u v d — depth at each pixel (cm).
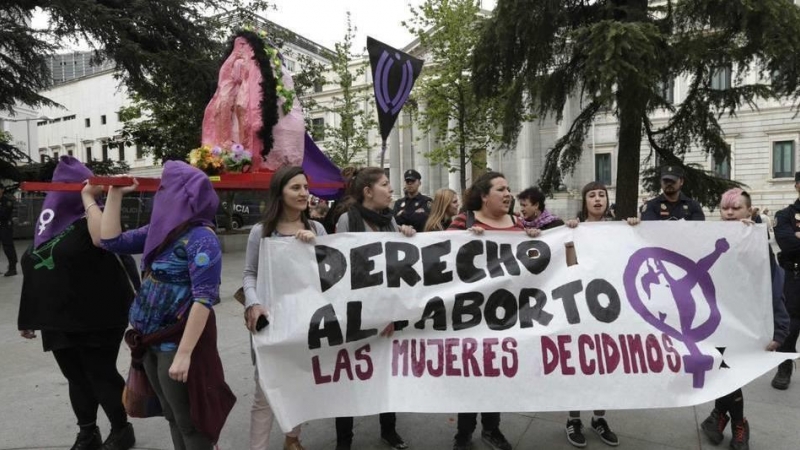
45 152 6831
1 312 776
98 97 6238
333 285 321
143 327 258
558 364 329
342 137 2834
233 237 1672
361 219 366
